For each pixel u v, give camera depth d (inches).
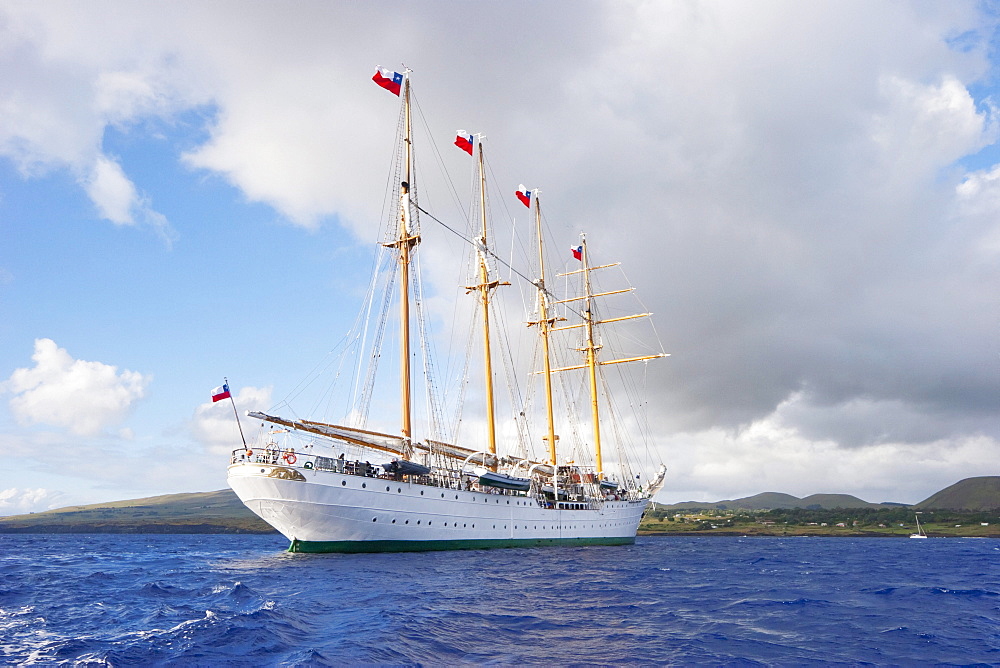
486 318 3127.5
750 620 1015.0
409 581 1392.7
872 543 6215.6
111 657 660.7
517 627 888.3
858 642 837.2
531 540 2630.4
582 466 3245.6
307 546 1950.1
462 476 2348.7
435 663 659.4
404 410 2415.1
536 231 3784.5
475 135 3299.7
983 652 783.1
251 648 703.1
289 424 2059.5
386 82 2469.2
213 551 3336.6
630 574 1827.0
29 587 1392.7
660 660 709.9
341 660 648.4
